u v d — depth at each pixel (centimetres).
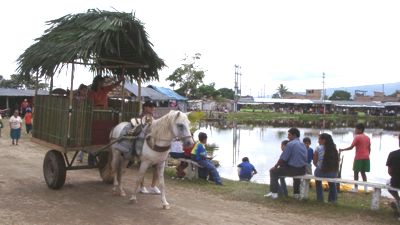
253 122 6397
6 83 4759
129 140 891
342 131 4934
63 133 938
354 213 895
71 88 929
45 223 739
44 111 1033
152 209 858
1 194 941
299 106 11356
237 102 9762
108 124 1003
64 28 1009
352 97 14625
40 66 991
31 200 895
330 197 998
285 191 1045
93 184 1078
